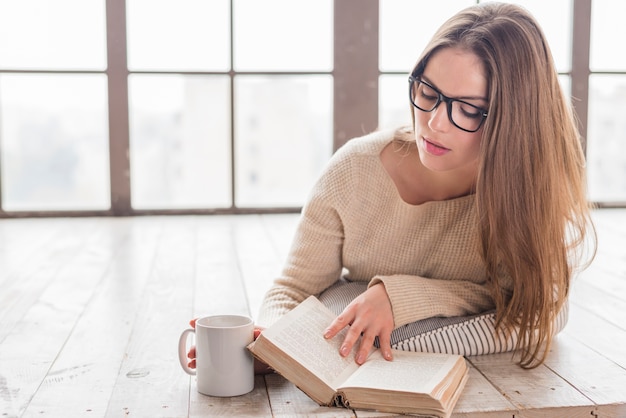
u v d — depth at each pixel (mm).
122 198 3826
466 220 1581
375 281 1514
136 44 11039
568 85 3967
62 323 1872
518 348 1615
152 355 1614
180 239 3139
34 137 14805
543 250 1457
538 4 3984
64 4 9578
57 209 3791
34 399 1362
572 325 1843
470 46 1342
